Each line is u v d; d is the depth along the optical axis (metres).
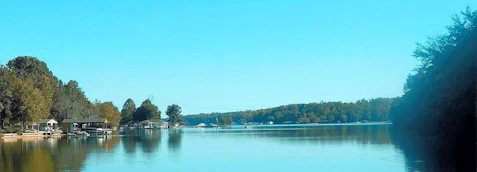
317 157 40.28
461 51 38.25
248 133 110.88
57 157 42.72
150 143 67.00
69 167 34.59
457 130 40.62
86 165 35.91
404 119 74.19
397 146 49.72
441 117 43.84
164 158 41.59
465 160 33.84
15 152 49.09
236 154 45.25
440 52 43.22
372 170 30.75
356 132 94.88
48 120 117.00
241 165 35.47
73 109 136.00
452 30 41.03
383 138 66.56
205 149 53.03
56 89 139.00
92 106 170.50
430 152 40.69
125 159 40.75
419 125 60.44
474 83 36.22
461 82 37.47
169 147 57.06
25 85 97.25
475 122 38.19
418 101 58.28
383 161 35.56
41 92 113.44
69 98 146.50
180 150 51.59
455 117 39.97
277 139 73.38
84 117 148.88
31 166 35.09
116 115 184.12
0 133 89.38
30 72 138.38
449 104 40.19
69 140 78.44
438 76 43.47
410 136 66.12
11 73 101.25
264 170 32.28
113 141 74.06
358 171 30.50
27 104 96.44
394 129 91.12
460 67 38.09
